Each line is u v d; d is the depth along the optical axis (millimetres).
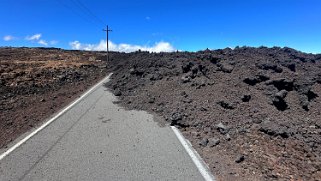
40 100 14305
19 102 13797
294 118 11172
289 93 13242
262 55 19516
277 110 11648
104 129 9531
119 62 33281
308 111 12219
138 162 6906
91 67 33531
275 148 8188
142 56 28750
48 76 23453
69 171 6410
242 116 10570
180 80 15297
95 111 12000
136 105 12875
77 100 14305
